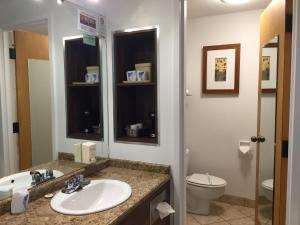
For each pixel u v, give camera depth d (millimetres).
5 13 1361
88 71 2004
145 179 1670
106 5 1898
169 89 1747
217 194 2650
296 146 1498
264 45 2080
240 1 2477
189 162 3174
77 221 1118
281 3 1645
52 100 1694
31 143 1516
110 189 1594
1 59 1347
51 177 1541
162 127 1791
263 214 2109
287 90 1598
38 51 1580
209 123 3072
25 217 1162
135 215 1343
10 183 1360
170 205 1785
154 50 1874
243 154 2926
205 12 2812
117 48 1930
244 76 2852
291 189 1530
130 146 1905
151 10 1756
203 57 3012
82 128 1970
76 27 1811
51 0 1648
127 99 2078
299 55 1464
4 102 1362
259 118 2230
